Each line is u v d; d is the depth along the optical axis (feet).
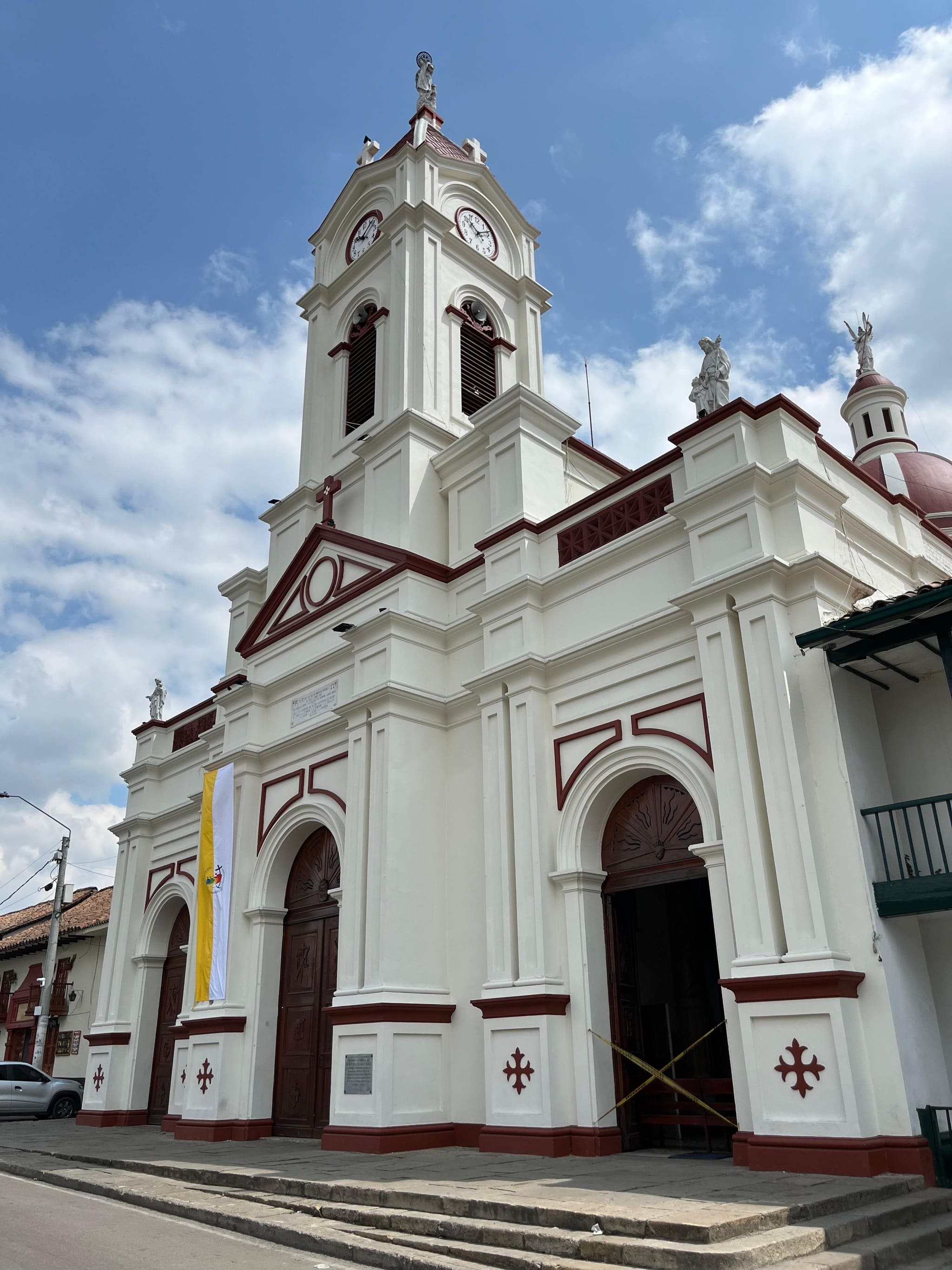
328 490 58.95
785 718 32.78
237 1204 28.84
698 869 36.83
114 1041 64.64
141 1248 23.20
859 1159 27.32
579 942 38.22
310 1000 48.73
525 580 44.01
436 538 53.42
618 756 39.09
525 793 41.22
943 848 29.89
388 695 45.78
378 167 68.54
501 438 49.83
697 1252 18.80
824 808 31.91
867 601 36.99
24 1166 40.27
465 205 68.33
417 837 44.70
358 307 67.26
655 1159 33.78
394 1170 31.89
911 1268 21.02
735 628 35.42
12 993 104.12
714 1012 47.21
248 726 55.77
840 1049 28.66
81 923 95.61
